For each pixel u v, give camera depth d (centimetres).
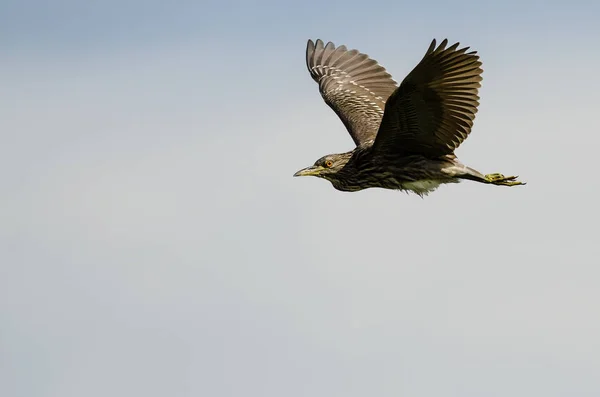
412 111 1488
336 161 1669
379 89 1892
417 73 1407
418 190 1623
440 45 1360
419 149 1564
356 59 1934
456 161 1586
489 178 1590
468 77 1415
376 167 1619
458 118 1468
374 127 1786
